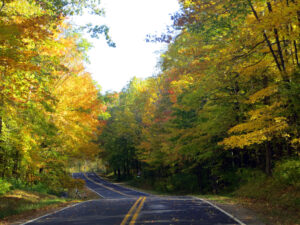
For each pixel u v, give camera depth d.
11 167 19.62
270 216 10.07
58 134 21.41
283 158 17.81
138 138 50.59
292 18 12.27
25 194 18.84
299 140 13.57
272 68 16.05
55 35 17.66
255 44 14.60
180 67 21.16
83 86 22.66
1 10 11.29
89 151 26.86
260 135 13.41
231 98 19.20
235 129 14.23
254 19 14.48
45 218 10.66
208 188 29.12
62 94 20.14
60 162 23.80
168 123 30.19
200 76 18.08
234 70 15.59
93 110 23.00
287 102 13.75
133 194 30.23
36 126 16.75
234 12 13.24
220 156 25.56
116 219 9.41
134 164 66.38
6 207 13.34
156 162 37.00
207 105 22.31
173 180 35.47
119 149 60.97
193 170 31.02
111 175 80.56
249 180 19.78
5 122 15.43
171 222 8.58
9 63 9.96
